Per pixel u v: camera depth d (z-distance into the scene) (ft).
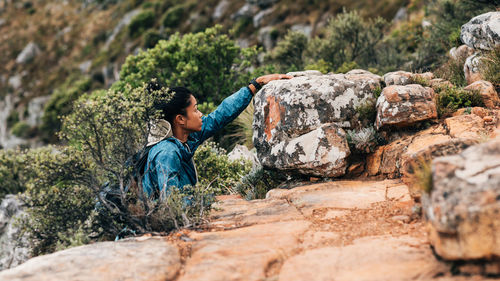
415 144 11.23
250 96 13.11
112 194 9.95
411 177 8.45
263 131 13.28
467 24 16.15
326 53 36.04
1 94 132.05
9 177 29.45
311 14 81.46
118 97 10.76
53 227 9.84
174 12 104.99
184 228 8.89
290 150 12.25
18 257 16.05
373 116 12.39
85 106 10.25
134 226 9.49
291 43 38.06
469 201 5.73
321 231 8.14
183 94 11.21
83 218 9.99
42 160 9.92
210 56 29.91
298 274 6.48
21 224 10.13
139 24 114.21
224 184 15.14
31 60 140.67
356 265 6.49
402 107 11.49
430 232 6.50
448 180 6.19
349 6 76.69
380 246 7.01
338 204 9.67
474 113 12.00
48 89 125.39
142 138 10.96
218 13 98.02
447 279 5.73
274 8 88.53
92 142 10.42
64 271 6.67
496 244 5.50
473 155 6.42
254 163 16.81
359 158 12.20
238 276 6.55
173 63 29.55
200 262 7.08
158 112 10.94
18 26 158.61
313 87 12.45
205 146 15.94
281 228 8.39
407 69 30.81
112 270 6.72
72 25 149.28
